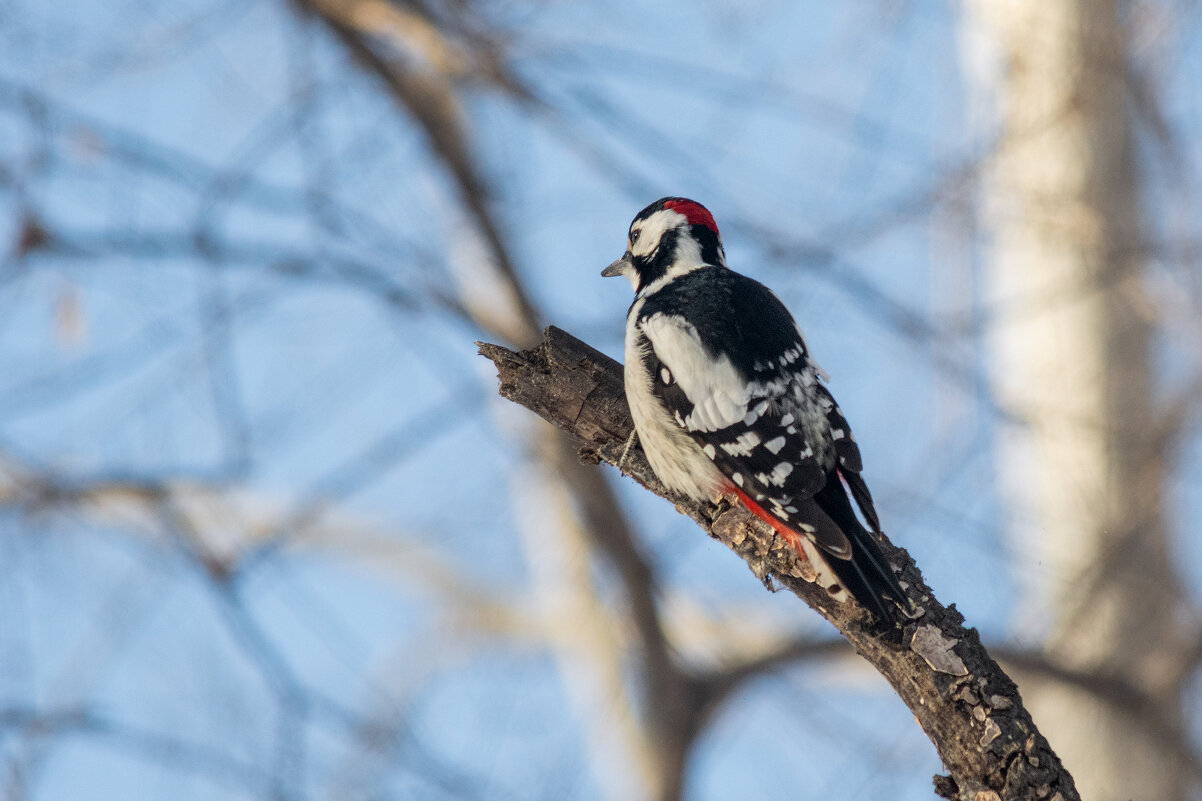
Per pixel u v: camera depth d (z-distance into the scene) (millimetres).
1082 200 13008
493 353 8117
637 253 9555
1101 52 12742
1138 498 12914
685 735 14094
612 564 14102
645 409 7797
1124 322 13500
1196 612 13156
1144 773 13430
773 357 7801
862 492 7562
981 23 13336
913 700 6398
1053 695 14188
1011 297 14070
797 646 14359
